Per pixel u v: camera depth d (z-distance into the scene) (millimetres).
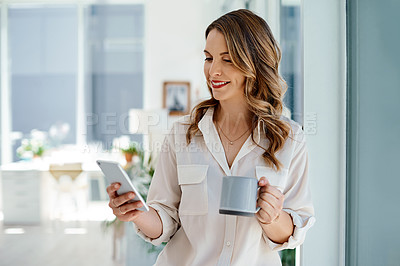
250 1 3539
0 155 5930
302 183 1147
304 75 1676
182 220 1132
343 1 1638
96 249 3322
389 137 1344
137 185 2795
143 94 6211
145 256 2748
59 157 4324
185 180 1133
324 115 1680
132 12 6191
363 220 1538
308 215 1111
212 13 5488
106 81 6133
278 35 2621
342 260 1664
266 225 1036
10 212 3779
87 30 6082
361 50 1534
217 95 1100
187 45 6402
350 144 1637
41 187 3879
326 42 1670
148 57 6242
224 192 935
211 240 1107
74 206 3771
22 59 6055
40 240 3580
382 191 1395
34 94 6062
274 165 1111
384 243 1393
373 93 1444
